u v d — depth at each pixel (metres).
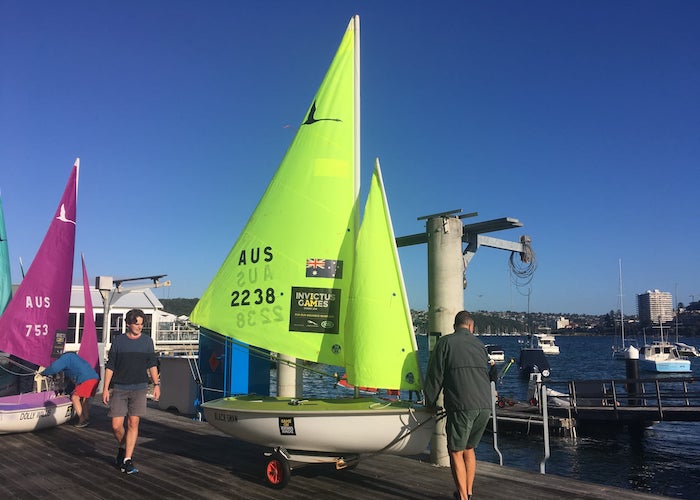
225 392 8.70
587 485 5.11
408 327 5.04
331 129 5.98
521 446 14.45
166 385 10.17
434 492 4.84
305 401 5.41
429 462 6.02
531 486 5.07
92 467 5.70
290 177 6.01
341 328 5.57
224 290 6.18
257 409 5.07
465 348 4.46
